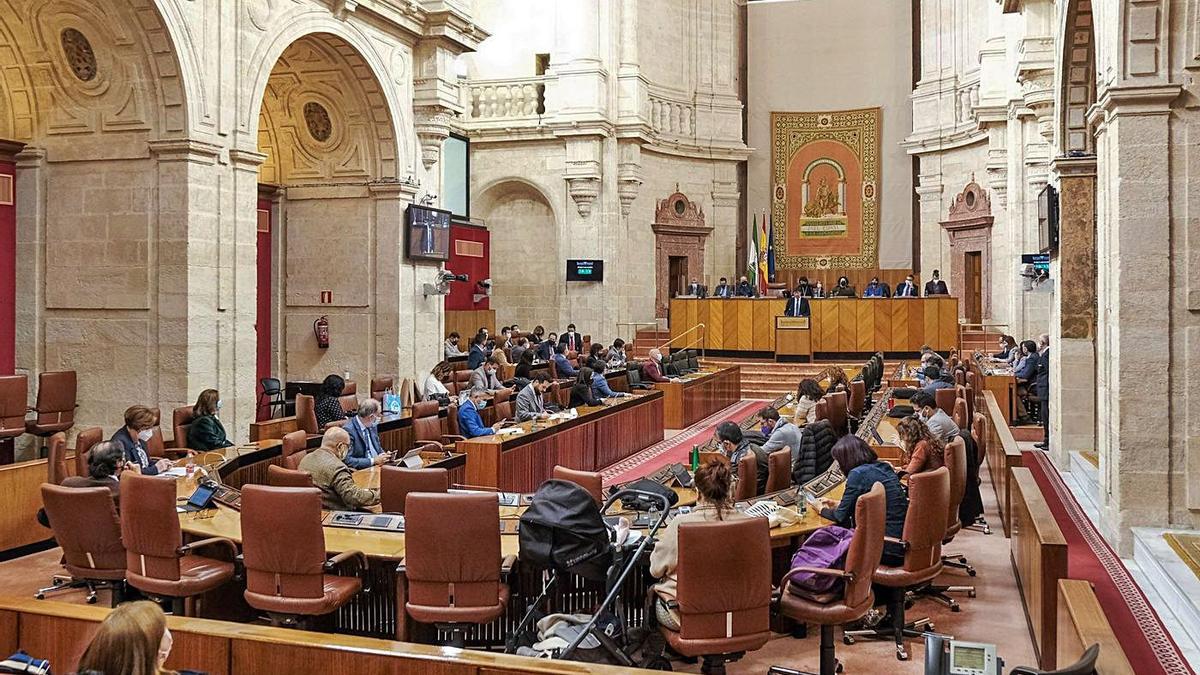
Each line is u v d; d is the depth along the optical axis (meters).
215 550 6.15
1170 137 7.68
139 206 10.77
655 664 4.91
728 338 22.56
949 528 7.29
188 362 10.68
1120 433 7.77
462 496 5.03
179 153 10.59
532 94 23.75
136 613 3.02
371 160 14.56
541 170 23.83
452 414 10.91
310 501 5.15
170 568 5.53
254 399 11.62
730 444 8.05
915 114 24.89
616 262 23.86
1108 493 8.32
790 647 5.91
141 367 10.86
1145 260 7.72
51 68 10.73
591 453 12.26
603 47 23.48
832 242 26.42
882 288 22.55
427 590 5.12
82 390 11.08
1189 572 6.48
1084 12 10.32
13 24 10.38
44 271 11.18
